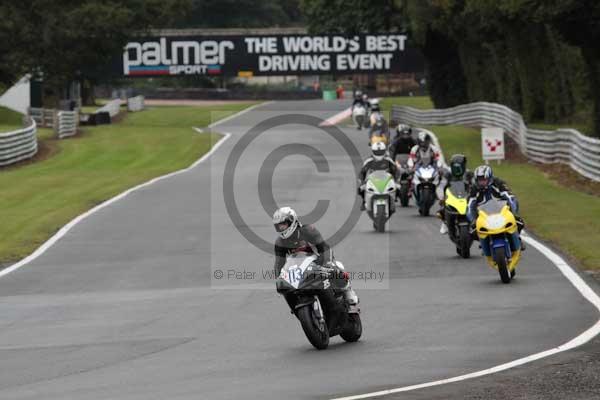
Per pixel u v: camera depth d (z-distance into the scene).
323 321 34.81
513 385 28.55
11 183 103.12
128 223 73.25
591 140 91.00
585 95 138.38
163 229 69.75
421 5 181.38
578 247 56.41
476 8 138.62
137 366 33.16
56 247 63.69
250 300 45.00
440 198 57.81
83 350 36.09
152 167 120.12
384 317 40.22
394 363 32.09
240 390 29.08
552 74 152.38
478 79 184.88
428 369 31.03
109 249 62.12
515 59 163.50
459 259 54.62
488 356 32.53
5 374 32.72
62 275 54.12
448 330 37.06
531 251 55.69
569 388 28.00
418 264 53.28
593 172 91.19
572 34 105.00
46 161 128.38
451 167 57.00
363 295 45.25
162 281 51.16
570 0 98.25
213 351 35.09
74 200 87.88
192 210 79.50
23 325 41.69
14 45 193.12
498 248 46.34
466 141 139.88
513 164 112.31
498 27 157.12
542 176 99.62
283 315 41.25
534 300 42.25
